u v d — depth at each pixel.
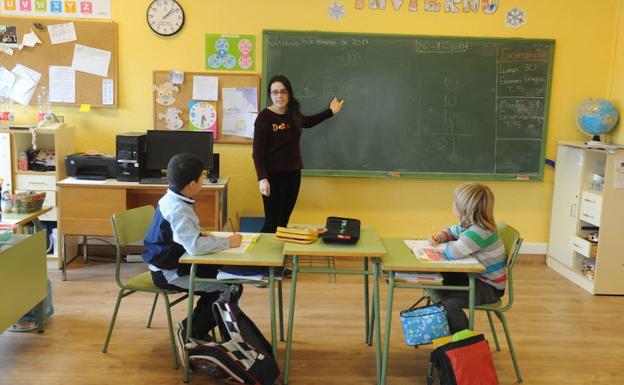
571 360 3.14
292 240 2.85
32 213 3.29
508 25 4.70
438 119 4.75
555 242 4.79
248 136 4.73
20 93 4.62
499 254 2.86
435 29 4.68
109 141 4.73
